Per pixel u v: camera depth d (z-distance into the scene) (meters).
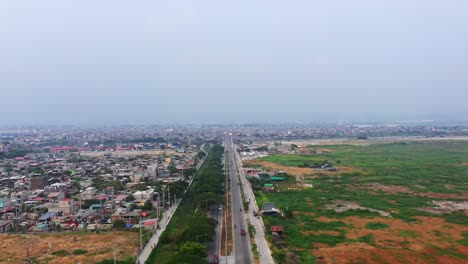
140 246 106.62
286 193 184.12
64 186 193.75
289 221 132.25
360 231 119.81
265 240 111.31
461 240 110.31
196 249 93.06
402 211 146.00
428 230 120.56
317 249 102.94
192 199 173.62
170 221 136.62
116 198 167.50
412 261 94.12
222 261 94.19
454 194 180.12
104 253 102.31
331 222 130.50
